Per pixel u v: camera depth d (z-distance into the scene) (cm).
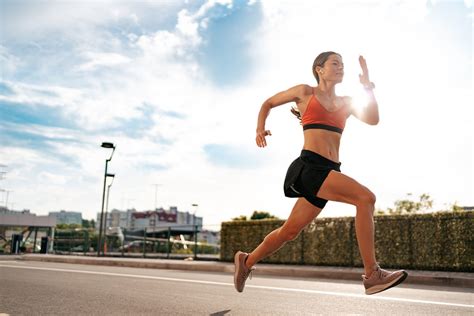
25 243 3597
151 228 2538
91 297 563
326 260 1410
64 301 526
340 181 327
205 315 439
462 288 842
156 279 830
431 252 1192
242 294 616
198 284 744
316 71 360
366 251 322
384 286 319
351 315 445
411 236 1239
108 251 2819
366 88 353
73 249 3014
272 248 396
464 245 1134
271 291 661
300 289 700
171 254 2442
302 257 1472
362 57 358
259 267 1279
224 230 1698
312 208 360
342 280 1012
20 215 3491
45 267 1159
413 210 2656
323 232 1433
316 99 348
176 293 616
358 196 322
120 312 451
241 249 1638
